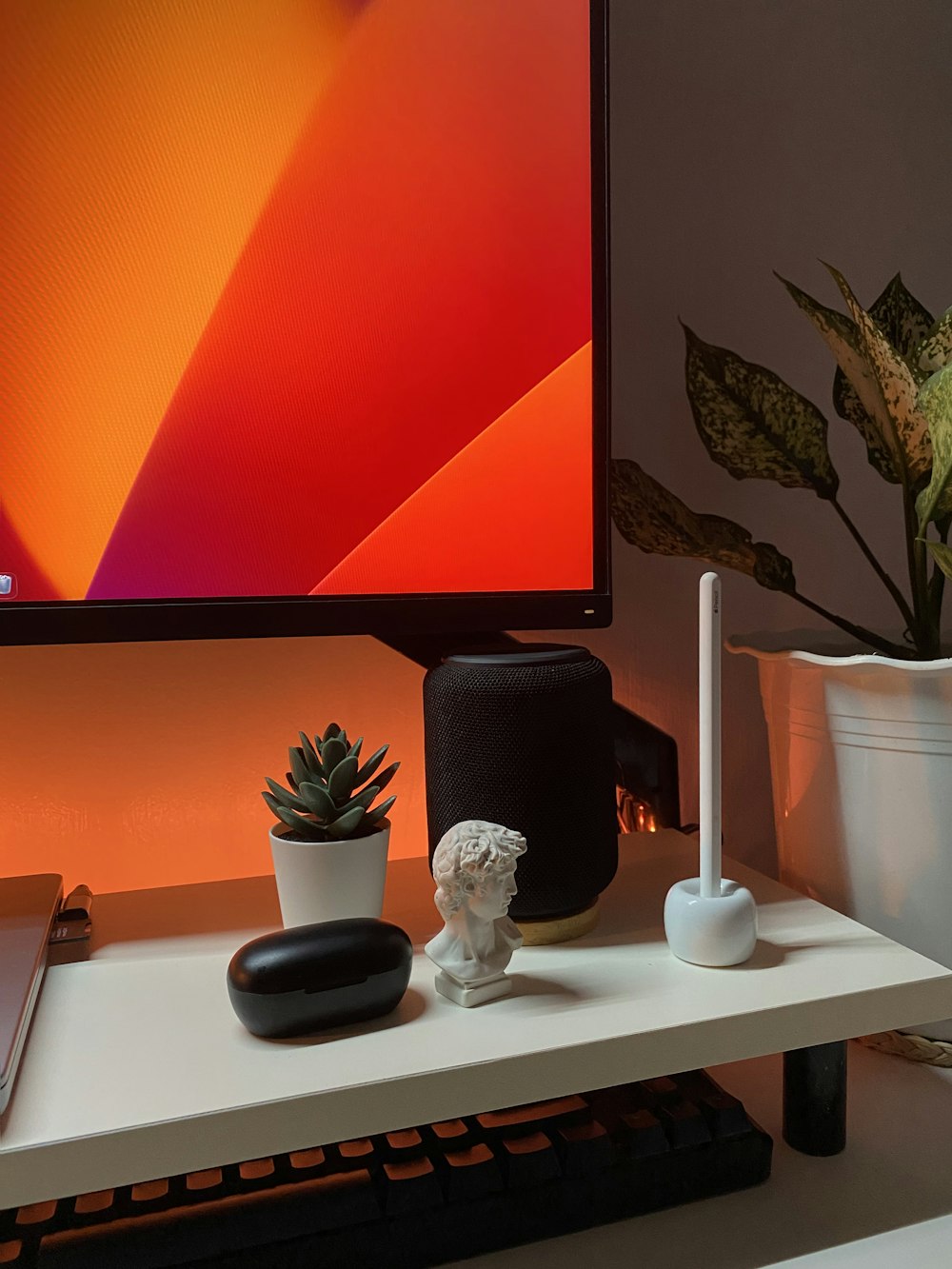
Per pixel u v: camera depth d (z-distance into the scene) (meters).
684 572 0.89
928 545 0.62
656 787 0.87
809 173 0.93
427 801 0.61
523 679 0.56
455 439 0.65
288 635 0.62
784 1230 0.51
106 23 0.58
